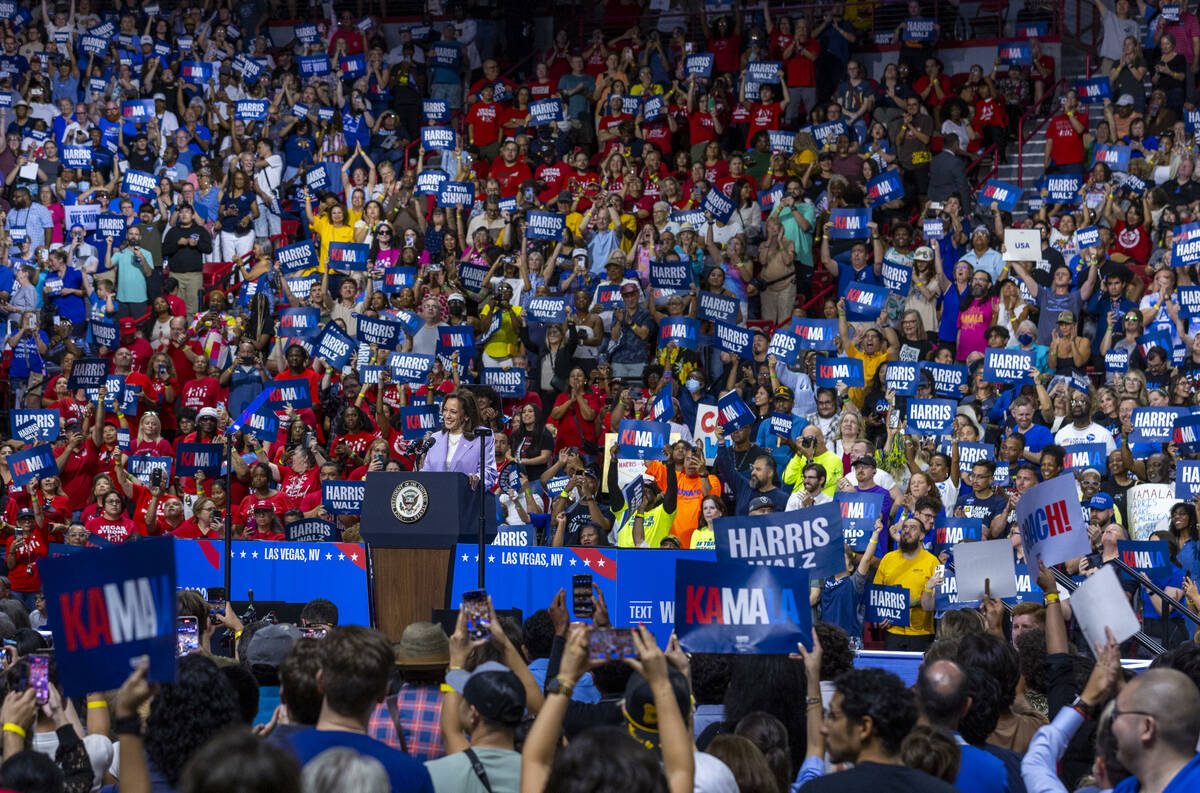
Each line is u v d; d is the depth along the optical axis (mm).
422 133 22062
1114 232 18875
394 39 27125
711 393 17250
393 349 17562
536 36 27156
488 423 13758
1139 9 22969
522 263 19188
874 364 16625
